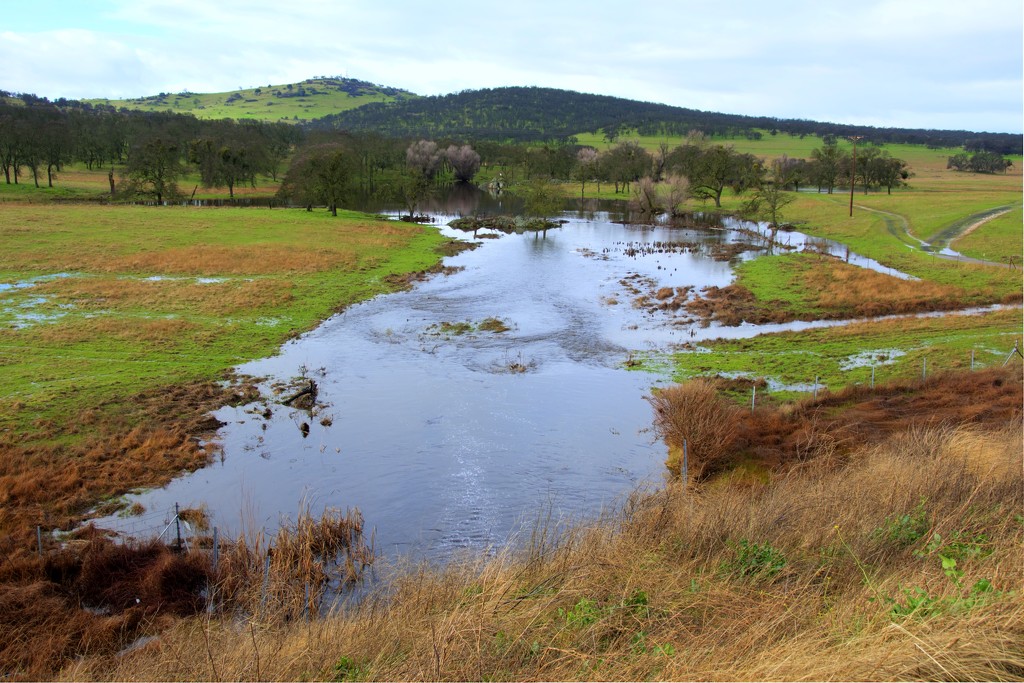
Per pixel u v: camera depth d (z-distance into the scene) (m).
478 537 19.80
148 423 27.62
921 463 13.75
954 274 56.25
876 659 6.31
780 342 39.09
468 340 40.69
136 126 159.62
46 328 39.50
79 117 157.62
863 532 10.32
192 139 145.25
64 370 33.19
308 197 99.44
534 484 23.36
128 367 34.19
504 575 10.19
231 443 26.48
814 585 9.18
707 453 23.47
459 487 23.17
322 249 66.88
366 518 21.19
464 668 7.57
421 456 25.59
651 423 28.47
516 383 33.50
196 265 57.47
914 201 109.38
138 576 17.55
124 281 51.34
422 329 42.91
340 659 8.62
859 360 35.22
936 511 10.84
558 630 8.28
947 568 8.26
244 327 41.94
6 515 20.45
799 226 94.69
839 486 13.52
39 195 107.44
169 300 46.78
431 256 67.94
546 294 53.06
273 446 26.34
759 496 15.68
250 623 11.11
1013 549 8.98
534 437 27.27
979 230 78.81
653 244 79.12
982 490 11.58
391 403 30.84
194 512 21.17
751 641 7.32
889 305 47.16
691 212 116.88
